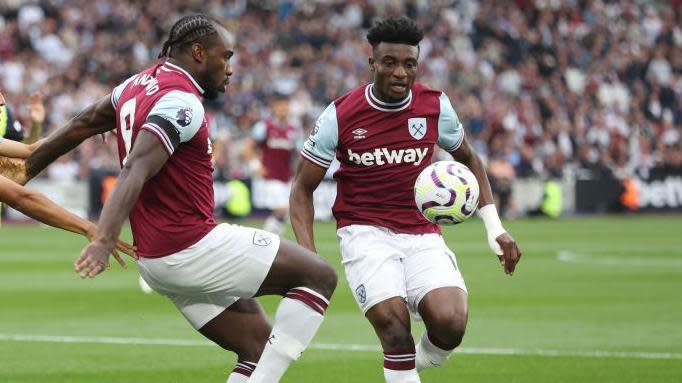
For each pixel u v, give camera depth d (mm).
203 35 8812
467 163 10547
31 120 11891
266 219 40344
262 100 43938
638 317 16891
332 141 10062
